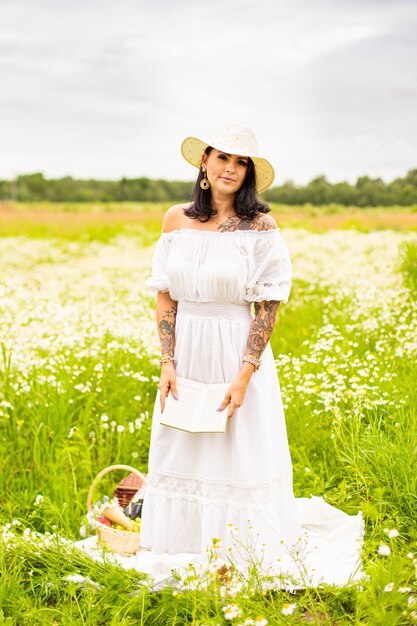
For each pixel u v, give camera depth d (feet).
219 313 12.12
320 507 13.92
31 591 11.75
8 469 16.16
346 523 13.64
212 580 11.03
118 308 26.58
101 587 11.60
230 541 11.98
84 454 16.08
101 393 19.03
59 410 17.38
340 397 16.89
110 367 20.10
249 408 11.98
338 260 41.45
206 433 12.08
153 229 78.38
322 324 26.58
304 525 13.66
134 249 57.36
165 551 12.57
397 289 27.99
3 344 18.85
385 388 17.07
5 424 17.58
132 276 39.55
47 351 20.89
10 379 18.93
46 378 18.65
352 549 12.78
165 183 152.46
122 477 16.51
